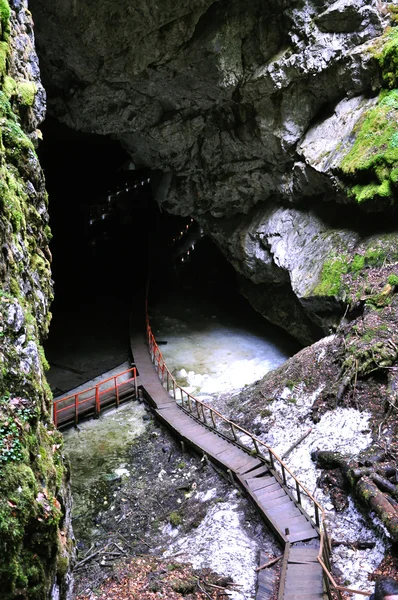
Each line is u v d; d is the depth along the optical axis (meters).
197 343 23.69
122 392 18.77
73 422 17.52
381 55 15.79
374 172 15.51
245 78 17.98
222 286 29.23
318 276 17.22
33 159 9.85
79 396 19.19
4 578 5.59
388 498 10.48
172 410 17.48
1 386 6.59
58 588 7.35
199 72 17.78
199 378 20.42
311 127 18.34
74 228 36.00
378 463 11.36
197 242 33.03
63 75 18.50
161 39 16.56
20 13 10.71
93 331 25.00
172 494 13.88
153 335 24.20
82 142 31.73
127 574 10.56
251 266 22.09
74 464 15.75
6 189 7.92
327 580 8.87
